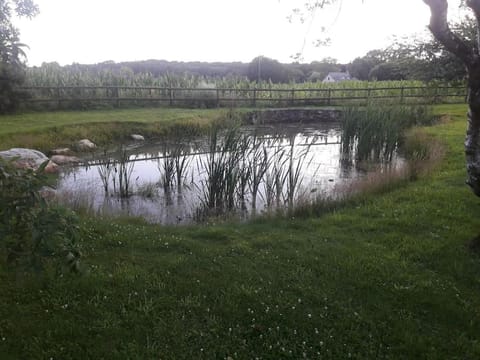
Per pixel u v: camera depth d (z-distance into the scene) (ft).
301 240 16.75
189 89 67.77
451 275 13.70
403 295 12.44
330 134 55.31
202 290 12.66
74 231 7.97
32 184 7.50
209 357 9.96
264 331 10.85
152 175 32.89
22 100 53.36
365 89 77.20
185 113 58.34
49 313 11.24
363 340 10.62
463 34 53.42
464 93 77.25
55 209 7.80
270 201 25.22
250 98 72.95
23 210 7.45
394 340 10.59
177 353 10.03
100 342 10.23
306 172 33.45
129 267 13.88
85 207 21.45
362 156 38.24
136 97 66.03
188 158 37.09
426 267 14.37
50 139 39.88
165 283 13.01
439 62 61.93
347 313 11.59
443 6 12.93
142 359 9.73
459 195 21.68
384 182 24.86
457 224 17.88
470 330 10.93
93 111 57.88
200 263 14.46
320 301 12.13
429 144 36.14
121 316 11.26
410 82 83.10
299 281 13.21
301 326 11.07
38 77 59.93
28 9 11.93
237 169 25.64
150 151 41.45
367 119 40.37
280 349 10.25
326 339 10.60
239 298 12.21
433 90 77.00
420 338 10.52
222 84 76.33
